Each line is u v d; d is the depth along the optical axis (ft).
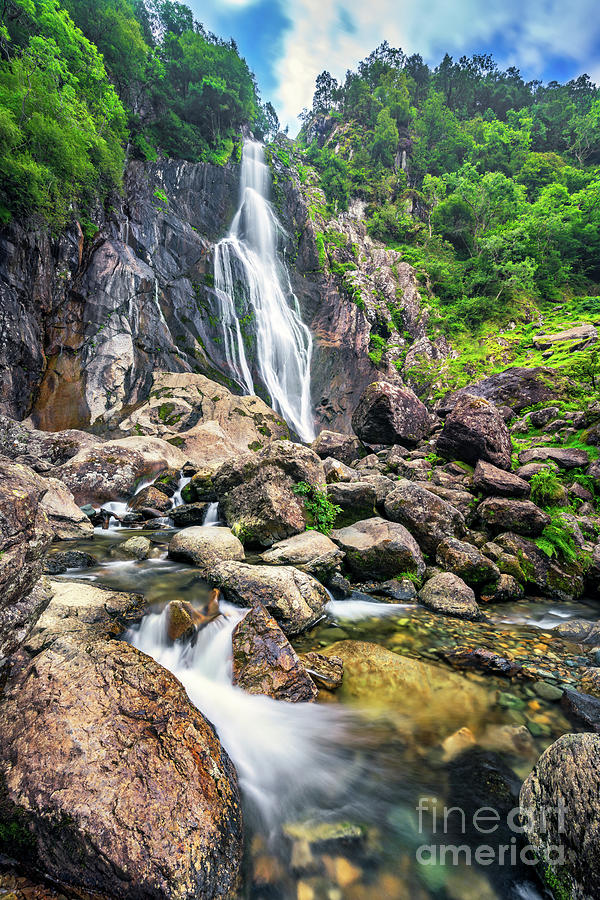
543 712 12.96
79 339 65.05
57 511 29.94
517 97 274.77
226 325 91.61
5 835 7.44
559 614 21.53
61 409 60.75
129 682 9.96
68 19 65.51
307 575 19.85
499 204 152.76
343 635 17.51
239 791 9.52
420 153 213.05
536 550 26.02
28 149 55.26
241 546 24.11
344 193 172.45
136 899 6.80
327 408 106.83
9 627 9.86
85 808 7.34
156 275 81.61
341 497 28.78
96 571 21.29
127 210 80.59
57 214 59.82
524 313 122.93
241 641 14.19
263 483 27.35
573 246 146.41
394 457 41.06
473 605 20.66
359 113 248.93
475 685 14.26
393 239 170.19
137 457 42.16
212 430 60.13
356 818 9.37
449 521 27.37
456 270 140.97
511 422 47.52
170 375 73.31
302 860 8.36
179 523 34.12
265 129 173.47
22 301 57.26
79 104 62.80
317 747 11.37
